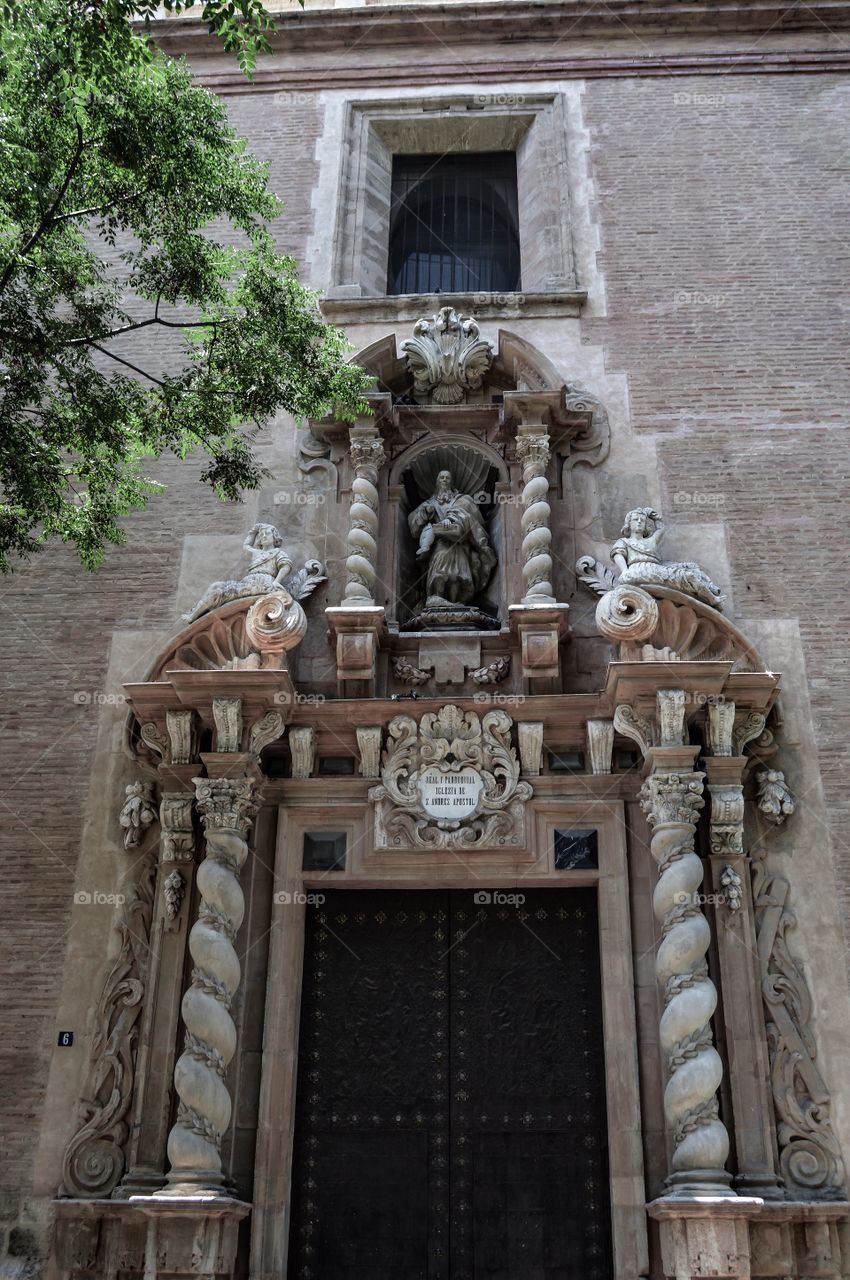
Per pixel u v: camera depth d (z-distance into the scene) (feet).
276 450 43.50
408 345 43.73
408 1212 33.68
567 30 52.65
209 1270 29.81
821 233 46.65
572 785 36.68
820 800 36.78
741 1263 28.91
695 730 36.83
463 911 37.06
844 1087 33.17
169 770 36.19
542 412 41.78
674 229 47.21
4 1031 35.04
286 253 48.42
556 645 37.73
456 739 36.96
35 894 36.76
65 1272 31.89
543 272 47.60
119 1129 33.53
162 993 34.45
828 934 35.01
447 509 42.01
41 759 38.78
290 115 51.72
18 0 31.83
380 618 38.01
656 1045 33.86
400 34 53.01
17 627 40.93
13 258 32.32
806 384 43.55
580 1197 33.63
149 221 35.65
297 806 37.09
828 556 40.50
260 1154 32.89
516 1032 35.53
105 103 33.37
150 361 45.98
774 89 50.34
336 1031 35.73
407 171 53.06
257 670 35.17
